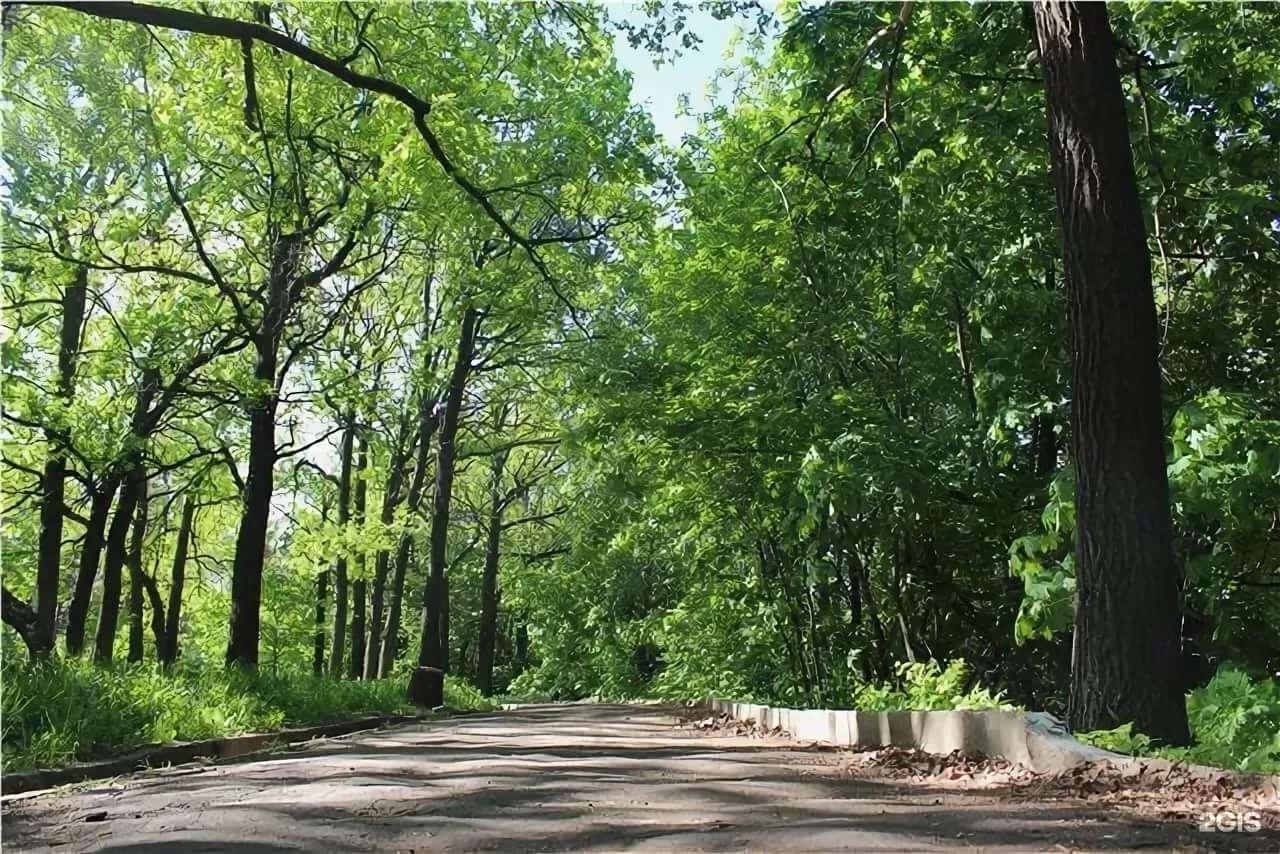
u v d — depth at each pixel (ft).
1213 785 21.58
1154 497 28.02
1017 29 44.32
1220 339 50.96
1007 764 28.09
